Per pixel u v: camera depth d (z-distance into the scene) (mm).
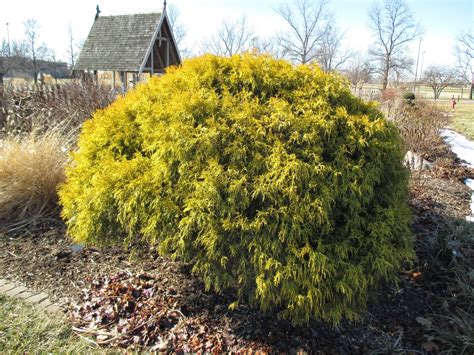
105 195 2809
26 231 4203
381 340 2734
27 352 2479
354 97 3006
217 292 3078
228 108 2719
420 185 5660
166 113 2834
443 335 2703
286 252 2404
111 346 2607
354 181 2535
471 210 5125
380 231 2523
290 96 2777
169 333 2719
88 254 3750
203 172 2512
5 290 3158
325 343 2668
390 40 41281
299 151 2561
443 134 13516
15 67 30922
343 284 2346
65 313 2910
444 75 44906
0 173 4539
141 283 3221
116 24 17484
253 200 2520
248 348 2594
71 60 36000
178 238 2559
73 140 5480
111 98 8148
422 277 3430
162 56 17547
